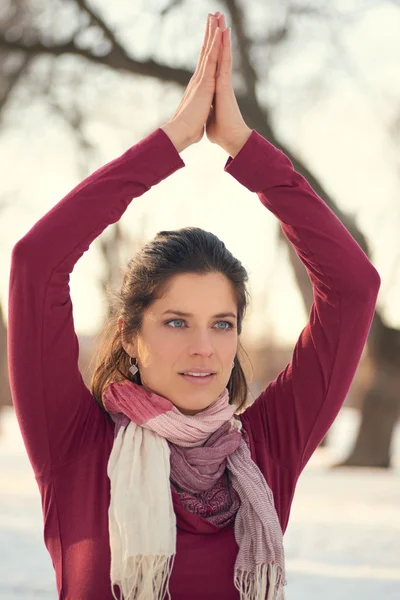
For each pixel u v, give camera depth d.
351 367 3.54
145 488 3.28
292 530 9.26
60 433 3.36
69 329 3.29
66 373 3.31
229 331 3.45
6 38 24.41
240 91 24.61
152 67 24.58
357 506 11.33
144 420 3.39
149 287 3.40
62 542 3.33
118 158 3.35
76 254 3.24
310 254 3.47
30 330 3.24
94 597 3.23
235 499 3.43
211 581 3.28
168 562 3.21
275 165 3.45
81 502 3.33
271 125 24.50
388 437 24.22
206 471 3.41
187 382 3.38
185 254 3.41
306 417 3.56
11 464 16.73
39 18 24.41
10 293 3.26
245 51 24.64
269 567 3.30
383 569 7.22
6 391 34.91
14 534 8.41
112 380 3.67
